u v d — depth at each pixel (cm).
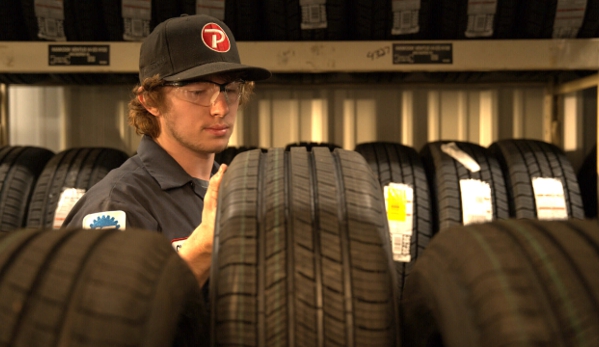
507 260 54
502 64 161
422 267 65
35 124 242
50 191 171
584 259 53
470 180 166
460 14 164
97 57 160
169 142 111
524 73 215
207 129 104
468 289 54
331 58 161
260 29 173
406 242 159
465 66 161
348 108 239
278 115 239
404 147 181
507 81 238
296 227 68
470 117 240
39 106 241
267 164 80
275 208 70
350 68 161
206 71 96
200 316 66
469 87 239
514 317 49
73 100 241
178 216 106
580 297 51
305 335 63
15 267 52
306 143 200
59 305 49
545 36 168
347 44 160
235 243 68
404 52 161
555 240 56
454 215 161
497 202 165
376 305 65
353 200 72
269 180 75
